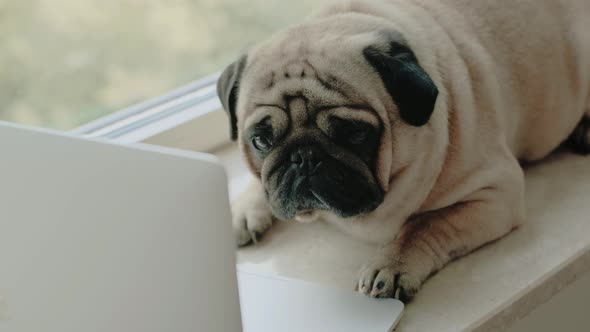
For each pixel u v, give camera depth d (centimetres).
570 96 125
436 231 107
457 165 107
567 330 114
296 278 108
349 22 104
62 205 56
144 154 55
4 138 55
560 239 111
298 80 97
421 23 109
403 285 101
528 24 119
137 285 58
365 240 115
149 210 56
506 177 111
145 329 59
